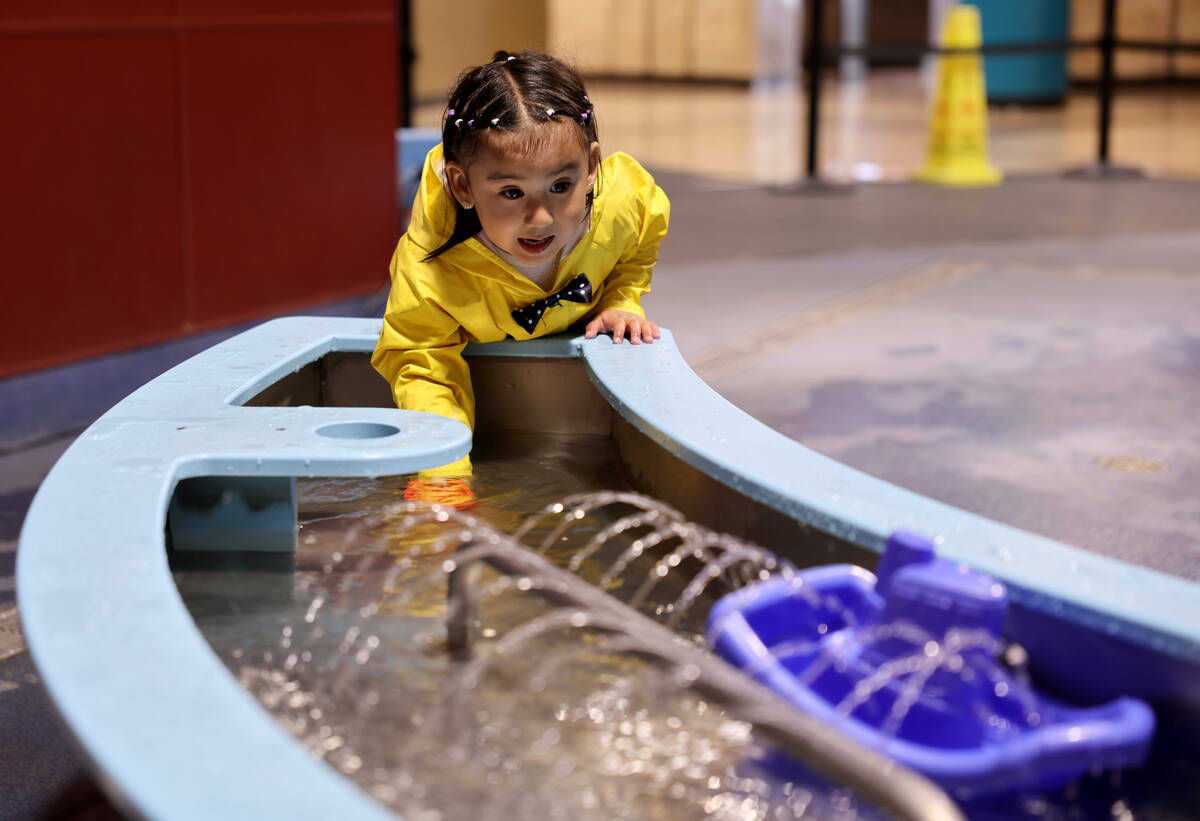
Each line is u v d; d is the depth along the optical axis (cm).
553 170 171
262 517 150
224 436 145
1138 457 321
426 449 142
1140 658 104
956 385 389
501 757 102
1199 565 252
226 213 396
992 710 104
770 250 625
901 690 103
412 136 496
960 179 852
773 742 91
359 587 138
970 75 848
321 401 210
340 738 105
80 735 82
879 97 1579
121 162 361
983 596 102
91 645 93
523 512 164
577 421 202
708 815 96
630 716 109
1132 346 436
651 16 1783
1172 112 1386
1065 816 97
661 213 211
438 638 125
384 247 461
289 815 74
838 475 133
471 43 1439
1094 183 849
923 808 83
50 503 123
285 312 423
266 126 406
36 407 345
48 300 345
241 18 392
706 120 1300
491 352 198
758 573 135
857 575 119
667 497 159
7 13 323
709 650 114
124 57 357
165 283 379
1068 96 1434
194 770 78
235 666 119
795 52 1752
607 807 96
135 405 159
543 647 122
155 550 111
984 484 301
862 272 571
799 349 436
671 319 480
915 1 2230
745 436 146
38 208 339
